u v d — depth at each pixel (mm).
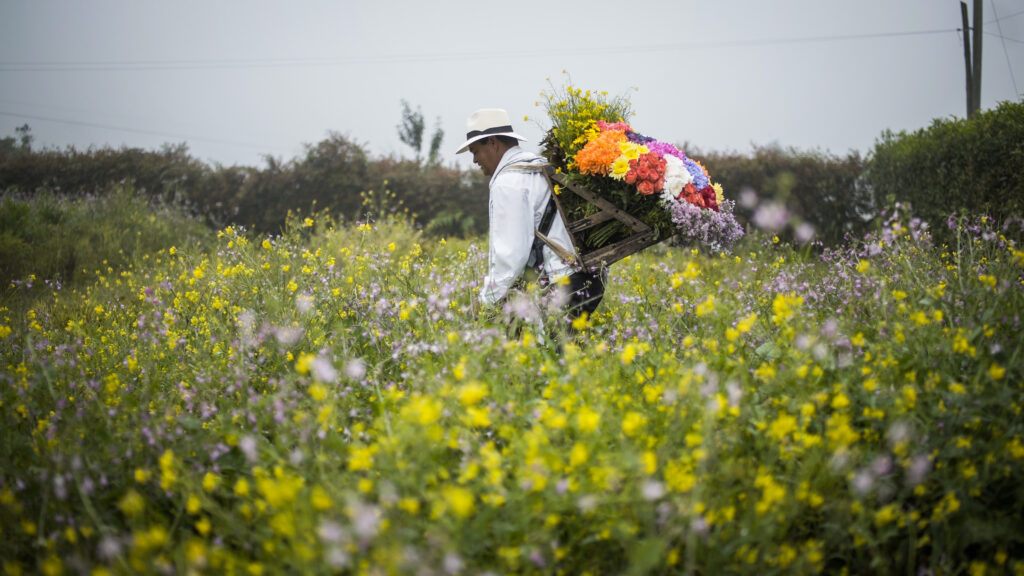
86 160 16141
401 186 15578
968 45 16938
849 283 3711
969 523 1911
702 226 3363
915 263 3545
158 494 2205
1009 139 7492
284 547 1694
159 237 10961
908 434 2051
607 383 2459
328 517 1733
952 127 8516
